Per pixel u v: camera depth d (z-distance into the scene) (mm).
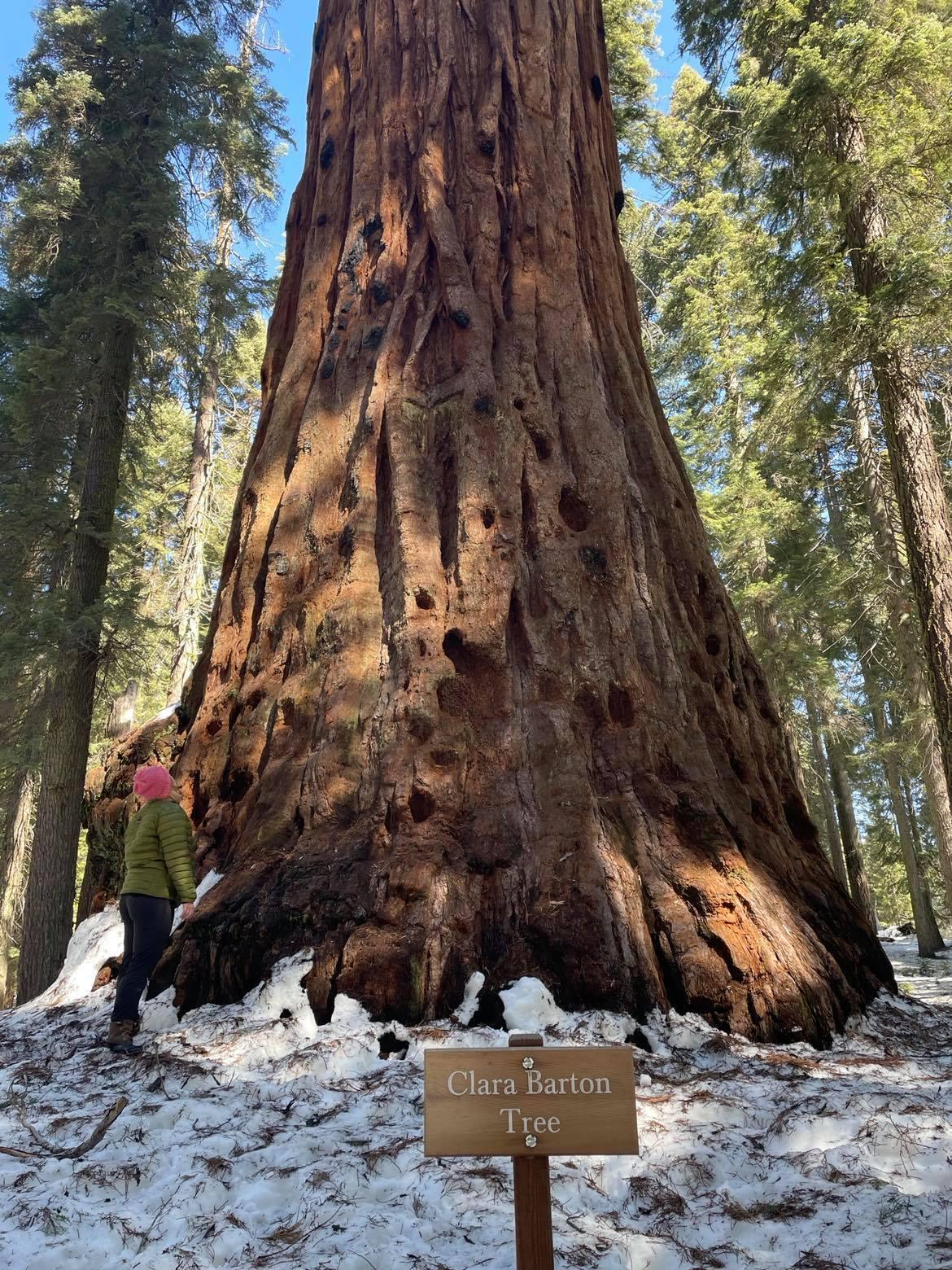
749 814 6340
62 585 14891
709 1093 4027
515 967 5125
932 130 11352
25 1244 2875
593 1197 3240
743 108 14641
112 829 7875
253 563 7438
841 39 11492
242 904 5465
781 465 18875
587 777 5844
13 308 15578
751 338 22250
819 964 5480
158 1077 4316
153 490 19453
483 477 6844
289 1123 3816
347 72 9070
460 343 7445
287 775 6137
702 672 6996
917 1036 5613
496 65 8508
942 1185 3172
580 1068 2357
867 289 12320
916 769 20078
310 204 9211
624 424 7906
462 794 5832
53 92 14711
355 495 7023
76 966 6707
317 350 8180
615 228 9367
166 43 15805
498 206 8133
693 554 7527
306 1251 2807
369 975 4996
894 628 16641
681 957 5145
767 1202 3174
